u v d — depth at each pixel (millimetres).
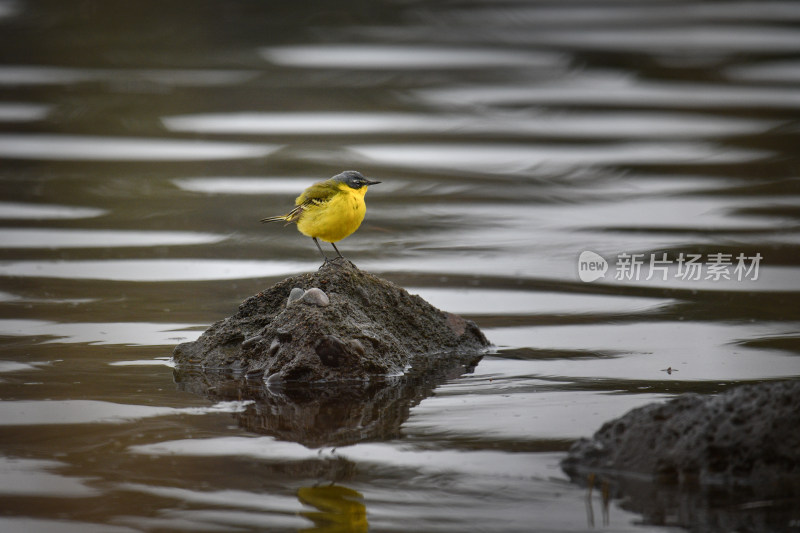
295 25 41344
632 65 35156
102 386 10953
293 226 19469
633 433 8547
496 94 31656
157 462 8820
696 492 7977
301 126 27922
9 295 14633
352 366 11328
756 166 23953
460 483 8328
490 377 11438
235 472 8602
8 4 43062
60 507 7926
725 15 42969
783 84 32156
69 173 23062
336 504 7969
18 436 9398
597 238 18609
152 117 28500
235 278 15875
